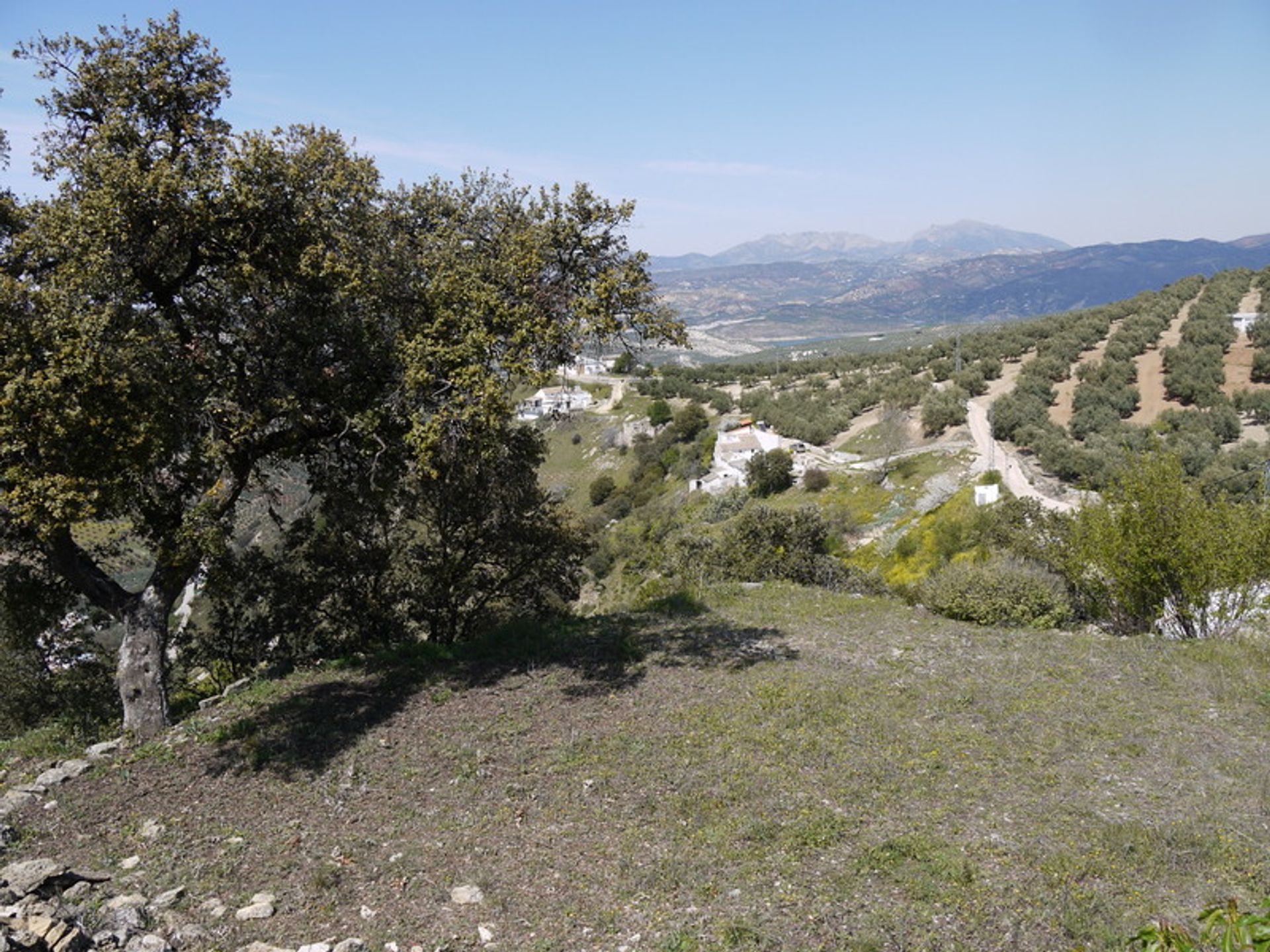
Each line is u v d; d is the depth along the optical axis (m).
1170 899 6.02
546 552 17.64
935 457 50.97
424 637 18.00
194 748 9.73
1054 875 6.37
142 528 11.05
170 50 10.42
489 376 10.31
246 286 10.63
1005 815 7.52
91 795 8.51
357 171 11.02
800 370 98.25
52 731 10.66
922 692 10.81
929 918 5.89
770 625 14.30
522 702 10.81
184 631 16.20
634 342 11.18
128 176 9.29
